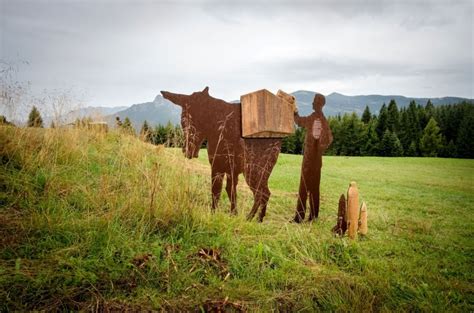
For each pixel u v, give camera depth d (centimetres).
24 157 483
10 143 488
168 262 325
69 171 508
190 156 520
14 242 317
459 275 395
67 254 309
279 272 350
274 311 300
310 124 557
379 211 676
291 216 589
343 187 1006
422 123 6056
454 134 5875
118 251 332
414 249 469
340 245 422
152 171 466
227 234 408
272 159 536
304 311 303
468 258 444
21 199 397
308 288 324
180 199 432
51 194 417
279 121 522
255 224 475
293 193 782
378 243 474
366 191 959
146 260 321
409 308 318
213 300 293
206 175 680
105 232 351
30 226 338
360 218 502
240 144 528
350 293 325
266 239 421
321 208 673
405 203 809
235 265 349
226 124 525
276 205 647
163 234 387
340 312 304
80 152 572
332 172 1530
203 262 343
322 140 563
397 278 367
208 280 323
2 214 361
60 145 554
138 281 301
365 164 2219
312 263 382
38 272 281
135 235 368
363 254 424
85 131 681
